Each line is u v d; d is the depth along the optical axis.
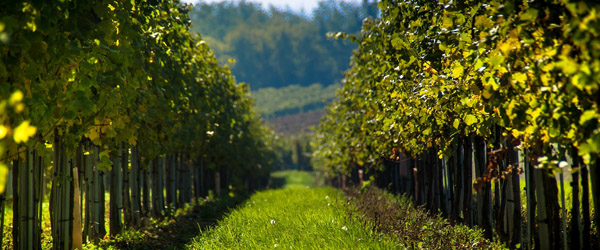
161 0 11.72
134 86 10.02
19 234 9.88
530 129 6.87
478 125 9.06
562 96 5.93
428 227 11.00
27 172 9.92
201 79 19.72
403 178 22.34
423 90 10.08
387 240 10.27
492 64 6.26
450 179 14.34
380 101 14.12
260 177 61.22
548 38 6.00
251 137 40.31
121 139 10.99
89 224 12.59
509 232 10.57
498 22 6.40
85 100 7.46
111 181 13.98
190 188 26.52
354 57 20.69
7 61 6.54
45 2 6.73
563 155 7.14
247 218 14.80
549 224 8.63
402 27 11.21
